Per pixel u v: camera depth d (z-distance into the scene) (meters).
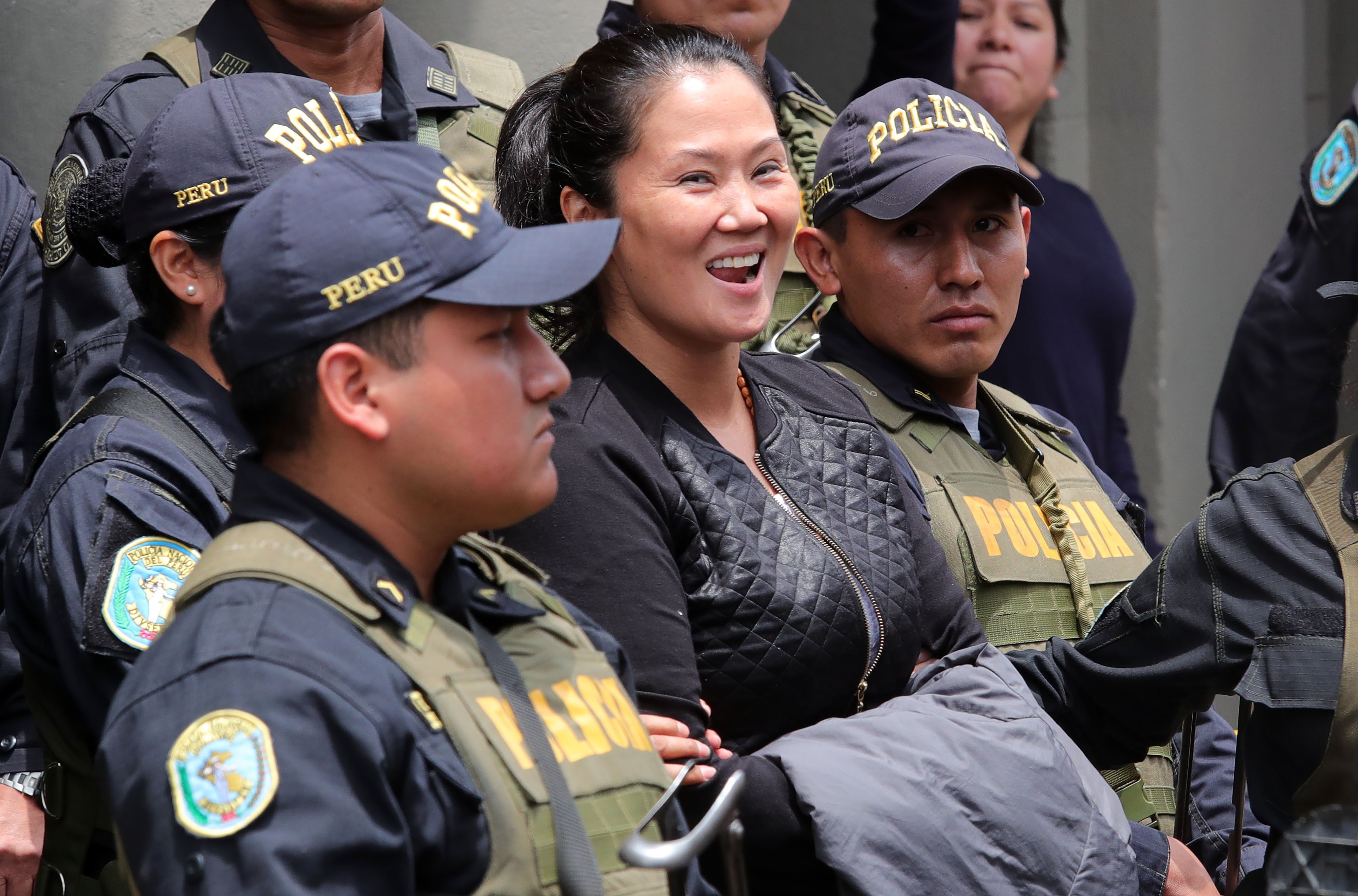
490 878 1.78
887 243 3.46
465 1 5.12
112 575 2.26
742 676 2.56
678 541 2.59
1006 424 3.64
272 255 1.85
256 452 1.97
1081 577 3.42
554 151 2.77
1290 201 6.97
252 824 1.64
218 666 1.72
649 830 1.97
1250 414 5.32
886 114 3.48
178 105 2.56
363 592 1.84
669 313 2.67
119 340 3.14
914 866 2.37
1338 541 2.61
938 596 2.88
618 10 4.68
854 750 2.46
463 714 1.82
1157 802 3.43
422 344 1.84
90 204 2.75
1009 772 2.50
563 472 2.52
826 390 3.01
